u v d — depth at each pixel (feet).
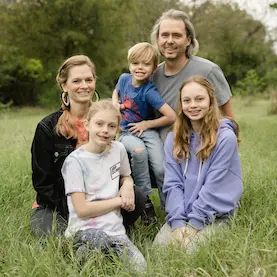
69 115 12.89
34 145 13.05
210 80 14.39
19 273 10.05
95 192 11.72
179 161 13.04
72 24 92.53
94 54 96.07
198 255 10.29
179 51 14.26
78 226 11.43
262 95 93.04
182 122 13.03
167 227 12.77
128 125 14.58
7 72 97.71
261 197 14.56
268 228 11.76
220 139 12.63
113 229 11.44
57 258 10.62
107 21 93.81
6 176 17.98
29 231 13.06
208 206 12.27
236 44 129.49
